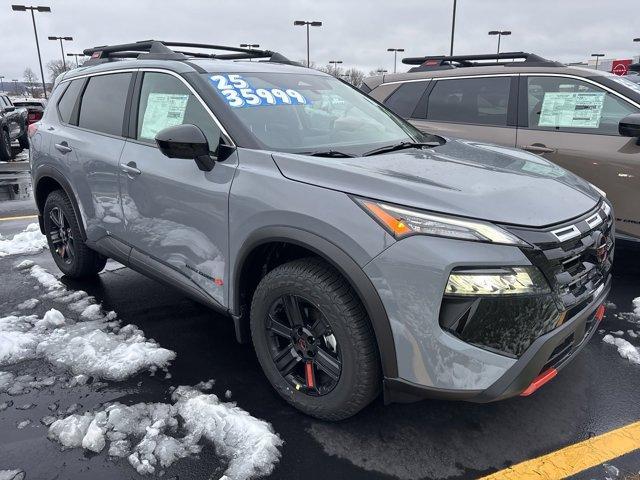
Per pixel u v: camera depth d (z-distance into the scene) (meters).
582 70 4.53
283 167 2.51
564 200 2.39
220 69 3.18
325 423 2.58
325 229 2.25
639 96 4.18
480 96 5.07
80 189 3.79
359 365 2.28
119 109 3.55
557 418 2.64
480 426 2.57
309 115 3.14
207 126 2.89
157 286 4.31
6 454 2.35
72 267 4.26
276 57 3.95
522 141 4.71
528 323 2.08
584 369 3.09
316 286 2.33
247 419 2.54
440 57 5.62
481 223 2.06
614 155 4.21
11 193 9.30
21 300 4.03
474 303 2.03
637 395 2.83
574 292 2.28
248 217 2.54
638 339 3.45
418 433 2.52
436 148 3.09
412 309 2.08
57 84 4.45
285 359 2.65
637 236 4.20
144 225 3.22
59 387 2.86
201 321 3.69
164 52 3.42
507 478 2.25
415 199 2.16
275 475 2.25
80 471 2.26
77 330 3.49
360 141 3.10
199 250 2.88
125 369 3.01
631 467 2.30
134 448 2.39
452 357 2.06
